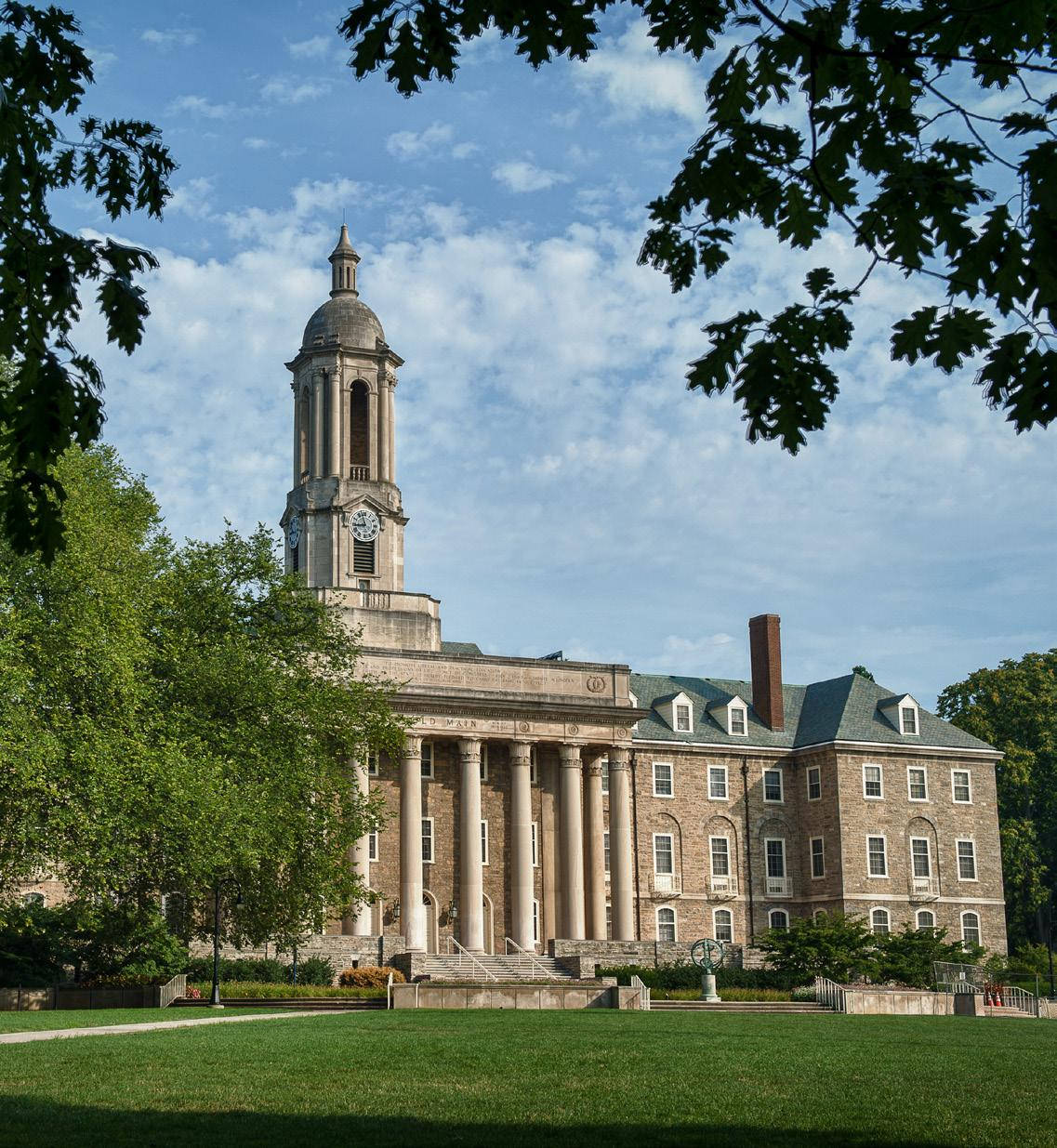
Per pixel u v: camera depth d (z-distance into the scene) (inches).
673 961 3031.5
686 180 440.1
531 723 3112.7
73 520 1647.4
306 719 2039.9
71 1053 1077.8
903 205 410.3
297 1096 865.5
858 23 396.2
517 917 3036.4
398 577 3304.6
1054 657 4146.2
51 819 1529.3
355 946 2797.7
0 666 1494.8
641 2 425.7
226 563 2100.1
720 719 3553.2
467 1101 861.8
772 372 435.2
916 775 3521.2
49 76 494.9
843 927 2832.2
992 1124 799.1
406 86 446.3
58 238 462.9
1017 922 3924.7
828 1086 969.5
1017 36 396.2
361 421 3388.3
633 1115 810.8
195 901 2068.2
